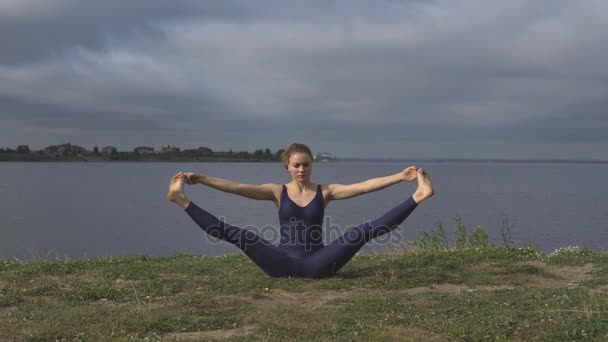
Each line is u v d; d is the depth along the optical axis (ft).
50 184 280.72
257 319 21.20
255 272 29.45
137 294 25.09
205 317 21.54
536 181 363.76
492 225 101.55
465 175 504.84
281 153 28.35
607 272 29.30
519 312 21.50
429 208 139.33
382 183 27.73
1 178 357.41
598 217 119.65
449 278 28.27
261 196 28.09
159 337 19.33
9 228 99.30
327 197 28.32
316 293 25.63
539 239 84.74
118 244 80.74
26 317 21.62
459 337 19.06
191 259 34.65
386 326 20.07
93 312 21.91
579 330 19.52
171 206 150.92
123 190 231.09
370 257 35.78
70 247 78.23
